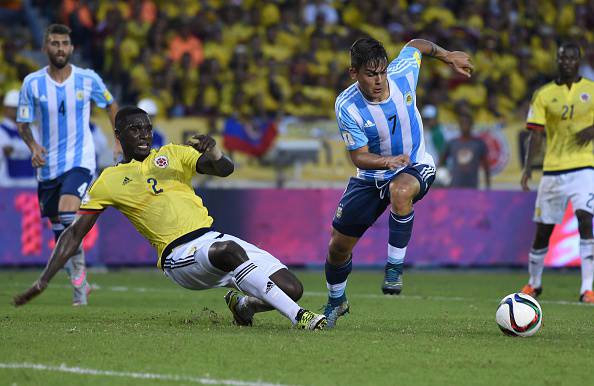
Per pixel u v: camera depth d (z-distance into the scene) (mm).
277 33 78188
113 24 73000
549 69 84875
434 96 75000
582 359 21328
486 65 82062
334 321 27438
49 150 35812
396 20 83312
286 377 18859
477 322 29844
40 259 55812
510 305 25172
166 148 26359
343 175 65688
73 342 23078
